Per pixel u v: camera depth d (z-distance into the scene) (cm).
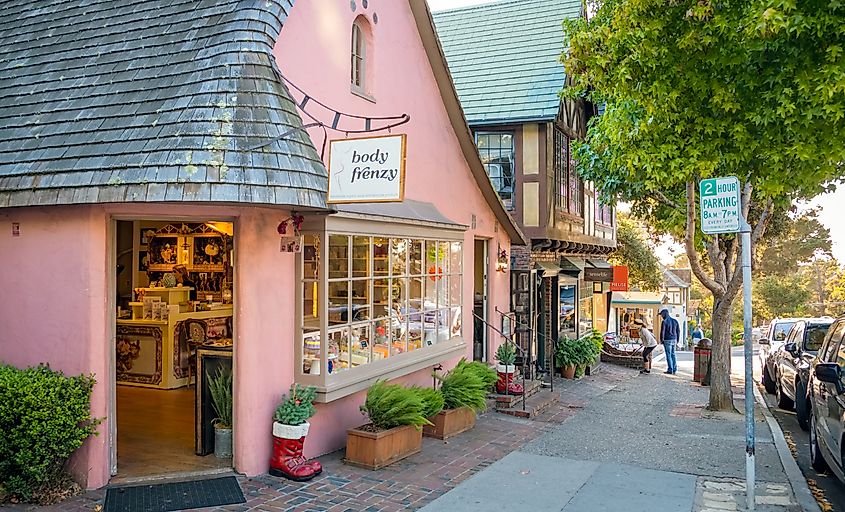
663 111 897
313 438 784
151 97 666
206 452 747
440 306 1063
